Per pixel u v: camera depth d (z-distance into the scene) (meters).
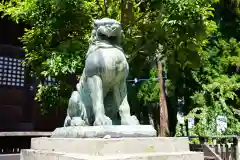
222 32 11.34
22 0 8.77
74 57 6.96
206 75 10.73
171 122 11.17
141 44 8.00
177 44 7.55
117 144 3.24
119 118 4.19
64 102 8.59
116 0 7.98
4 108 13.84
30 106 13.74
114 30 3.97
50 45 7.80
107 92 4.14
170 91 11.27
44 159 3.79
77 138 3.47
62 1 6.75
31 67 8.51
